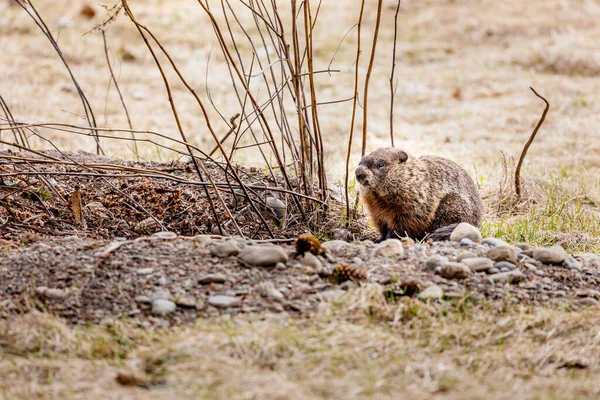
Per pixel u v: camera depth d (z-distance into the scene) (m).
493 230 12.08
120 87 21.64
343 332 7.20
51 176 11.32
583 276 8.71
